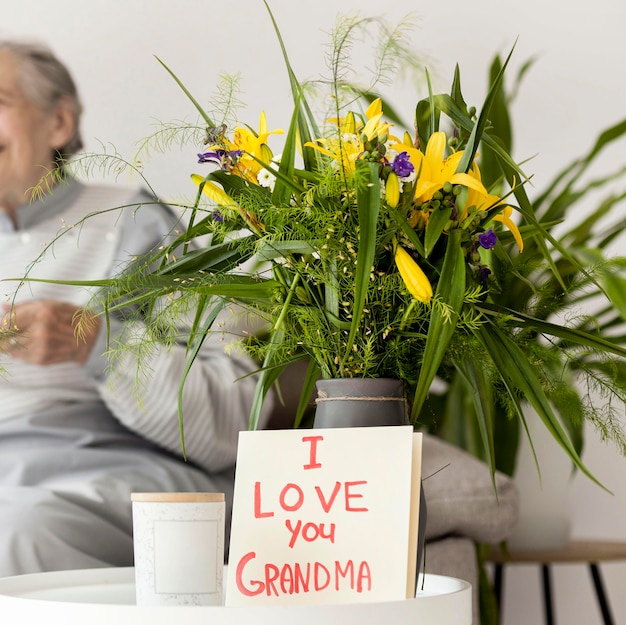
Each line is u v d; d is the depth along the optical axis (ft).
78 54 5.88
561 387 2.56
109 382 4.21
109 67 5.91
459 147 2.36
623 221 6.30
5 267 5.31
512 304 4.32
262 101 6.08
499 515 4.72
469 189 2.08
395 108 6.09
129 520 4.34
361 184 1.89
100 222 5.51
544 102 6.77
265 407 5.00
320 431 2.02
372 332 2.08
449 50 6.62
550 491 5.68
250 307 2.33
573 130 6.76
